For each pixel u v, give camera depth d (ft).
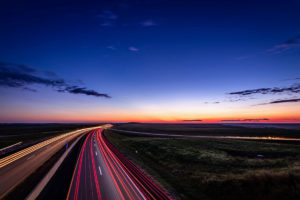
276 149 110.63
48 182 42.86
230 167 68.90
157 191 40.68
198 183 48.88
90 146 111.04
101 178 47.21
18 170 53.62
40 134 192.13
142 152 102.89
